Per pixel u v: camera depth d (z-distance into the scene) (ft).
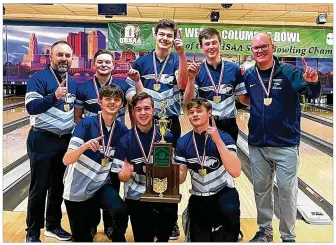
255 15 23.94
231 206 9.04
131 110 10.55
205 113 9.13
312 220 11.89
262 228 10.28
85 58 31.14
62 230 10.68
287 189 9.70
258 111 9.81
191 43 23.77
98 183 9.29
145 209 9.48
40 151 9.87
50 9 28.14
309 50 25.49
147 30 24.29
